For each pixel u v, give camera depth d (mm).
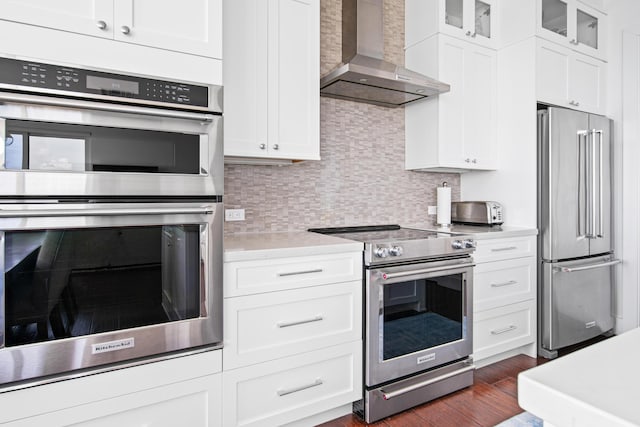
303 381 1811
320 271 1844
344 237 2207
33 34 1268
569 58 2924
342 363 1917
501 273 2553
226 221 2287
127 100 1401
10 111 1220
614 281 3105
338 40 2670
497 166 3006
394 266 2020
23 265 1258
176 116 1461
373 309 1933
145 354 1448
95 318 1371
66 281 1324
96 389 1368
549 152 2676
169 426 1506
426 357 2098
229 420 1630
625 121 3064
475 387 2281
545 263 2711
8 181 1219
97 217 1347
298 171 2535
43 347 1277
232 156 1991
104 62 1378
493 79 2975
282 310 1752
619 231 3094
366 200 2834
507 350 2611
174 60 1511
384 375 1962
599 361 510
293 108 2111
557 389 434
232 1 1937
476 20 2934
